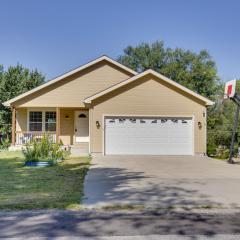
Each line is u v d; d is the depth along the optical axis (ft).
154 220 23.34
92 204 27.76
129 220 23.30
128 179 40.37
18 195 30.94
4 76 106.32
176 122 70.85
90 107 69.72
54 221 22.90
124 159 61.93
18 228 21.25
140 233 20.29
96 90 81.56
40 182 37.96
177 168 50.62
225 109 120.06
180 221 23.12
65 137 83.30
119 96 70.13
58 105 80.48
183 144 70.64
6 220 23.08
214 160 61.93
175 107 70.79
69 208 26.48
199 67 157.99
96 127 69.46
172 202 28.68
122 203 28.12
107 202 28.45
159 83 70.79
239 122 81.76
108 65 82.38
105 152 69.36
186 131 70.90
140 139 70.13
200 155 69.97
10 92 103.71
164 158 64.13
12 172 45.78
